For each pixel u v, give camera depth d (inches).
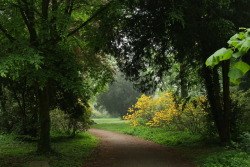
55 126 676.1
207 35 361.4
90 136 693.9
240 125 518.9
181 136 577.0
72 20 317.7
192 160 341.7
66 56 341.4
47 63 321.7
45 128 400.5
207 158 317.4
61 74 329.4
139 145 526.6
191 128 611.5
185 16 350.3
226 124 440.8
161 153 416.5
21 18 324.8
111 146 516.1
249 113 551.2
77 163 331.9
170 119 668.1
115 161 353.1
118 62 459.8
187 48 399.9
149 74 472.4
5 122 585.6
